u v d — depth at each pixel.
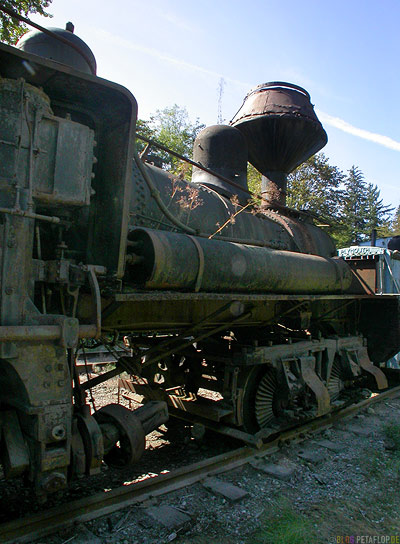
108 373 4.51
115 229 3.29
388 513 3.59
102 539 2.97
